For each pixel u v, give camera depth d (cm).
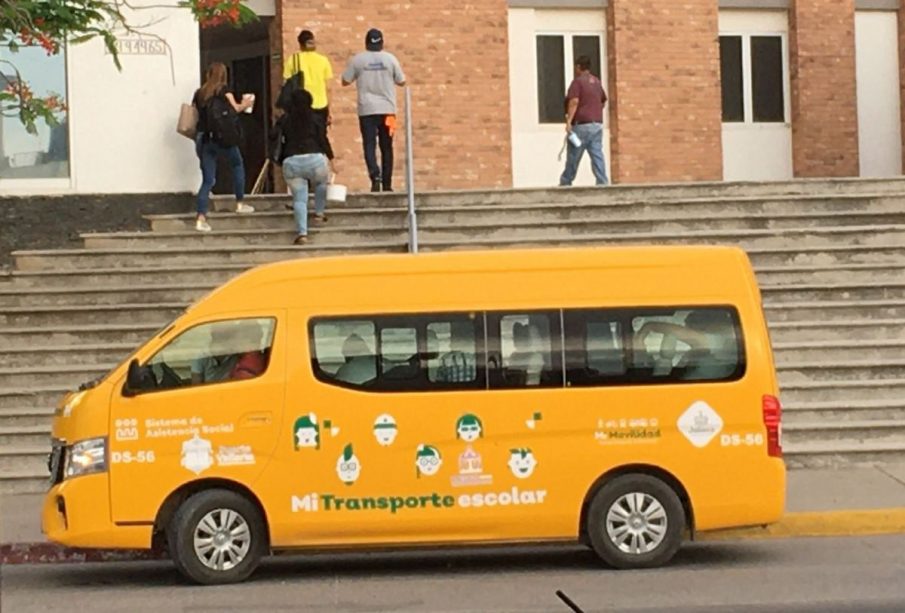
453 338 1155
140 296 1805
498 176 2550
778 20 2741
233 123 1933
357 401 1143
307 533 1141
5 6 1405
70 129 2086
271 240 1911
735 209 1964
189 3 1570
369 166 2052
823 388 1642
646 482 1159
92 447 1130
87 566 1280
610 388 1156
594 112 2189
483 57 2541
